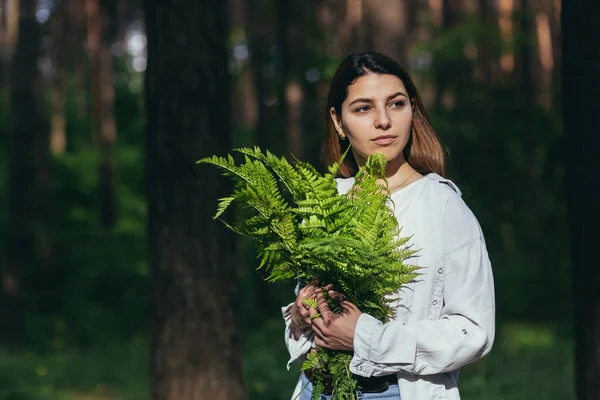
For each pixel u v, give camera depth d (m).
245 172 2.19
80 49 23.80
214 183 4.59
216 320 4.63
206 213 4.59
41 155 17.38
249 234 2.26
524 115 18.39
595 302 3.45
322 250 2.00
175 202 4.56
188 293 4.59
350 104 2.25
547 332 12.38
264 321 14.05
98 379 10.31
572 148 3.47
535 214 17.92
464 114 18.19
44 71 25.05
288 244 2.19
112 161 19.69
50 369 10.83
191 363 4.61
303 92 16.80
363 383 2.16
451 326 2.07
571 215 3.52
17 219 13.42
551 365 9.23
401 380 2.13
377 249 2.08
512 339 11.34
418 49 17.42
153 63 4.57
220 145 4.62
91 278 17.56
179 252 4.59
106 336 14.61
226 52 4.70
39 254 17.41
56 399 9.07
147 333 15.05
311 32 17.34
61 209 19.80
